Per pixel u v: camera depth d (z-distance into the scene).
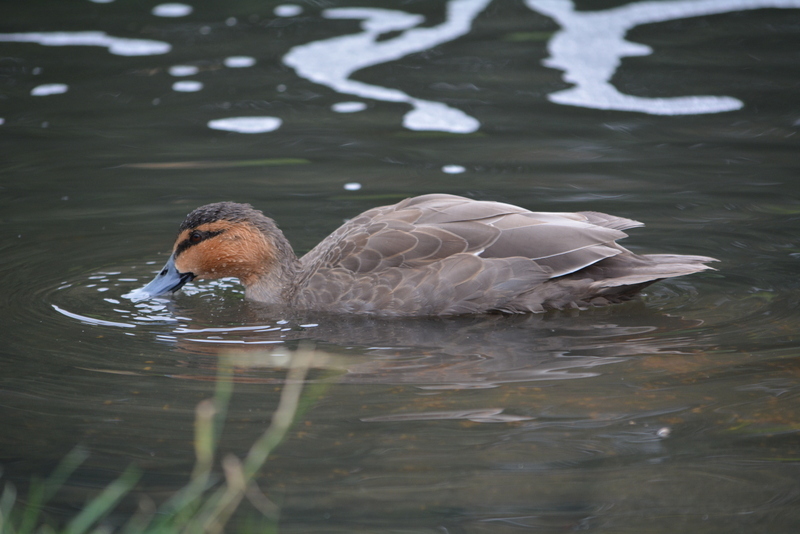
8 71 21.58
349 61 22.30
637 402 8.95
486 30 24.41
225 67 22.02
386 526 6.99
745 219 14.07
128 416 8.78
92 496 7.43
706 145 17.16
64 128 18.58
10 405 8.98
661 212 14.41
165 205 15.14
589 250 11.31
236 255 12.66
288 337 10.96
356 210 14.84
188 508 7.13
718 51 22.39
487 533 6.89
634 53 22.42
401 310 11.50
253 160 17.03
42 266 12.98
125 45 23.44
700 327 10.89
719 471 7.68
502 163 16.64
